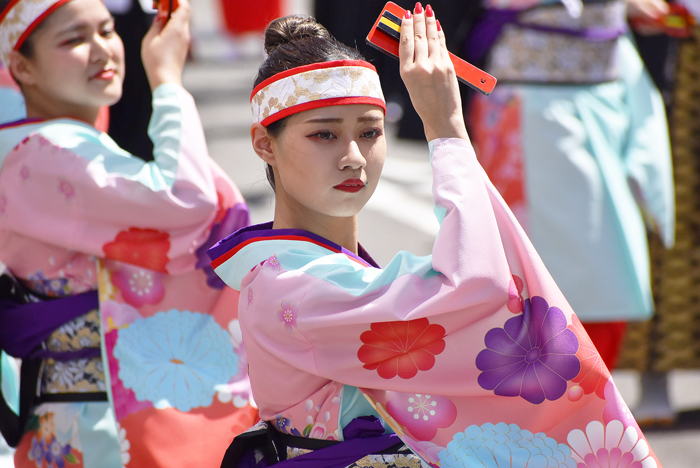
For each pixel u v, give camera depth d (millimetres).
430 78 5211
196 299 7773
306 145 5359
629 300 11930
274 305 5273
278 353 5309
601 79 12188
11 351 7664
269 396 5559
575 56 12047
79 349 7535
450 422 5141
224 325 7801
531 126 12070
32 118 7781
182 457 7176
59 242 7461
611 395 5129
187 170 7551
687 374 15094
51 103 7949
